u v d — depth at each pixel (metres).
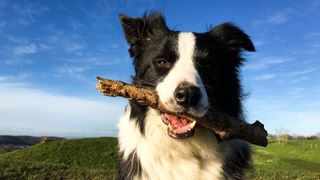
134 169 0.33
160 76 0.33
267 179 1.16
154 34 0.36
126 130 0.34
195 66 0.32
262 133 0.30
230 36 0.37
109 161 2.27
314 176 1.25
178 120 0.30
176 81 0.30
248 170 0.35
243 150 0.34
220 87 0.34
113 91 0.30
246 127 0.30
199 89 0.29
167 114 0.31
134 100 0.30
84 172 1.23
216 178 0.32
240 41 0.38
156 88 0.31
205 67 0.33
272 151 3.41
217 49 0.36
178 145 0.32
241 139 0.32
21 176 1.12
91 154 2.38
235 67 0.37
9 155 2.51
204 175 0.32
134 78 0.36
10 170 1.16
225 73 0.35
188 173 0.32
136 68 0.36
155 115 0.32
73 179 1.15
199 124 0.31
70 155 2.37
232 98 0.35
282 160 2.96
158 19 0.37
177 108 0.29
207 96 0.30
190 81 0.30
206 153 0.32
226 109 0.34
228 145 0.33
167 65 0.33
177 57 0.33
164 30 0.36
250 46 0.38
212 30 0.37
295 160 3.01
